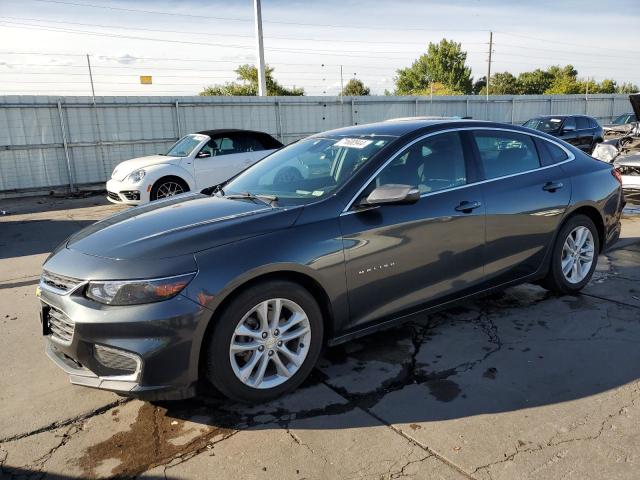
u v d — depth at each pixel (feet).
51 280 9.98
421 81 267.59
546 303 15.06
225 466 8.48
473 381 10.89
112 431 9.57
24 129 47.21
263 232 10.02
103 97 50.21
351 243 10.68
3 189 46.96
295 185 12.09
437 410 9.87
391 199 10.53
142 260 9.25
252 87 150.10
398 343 12.78
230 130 36.35
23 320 15.39
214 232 9.86
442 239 12.01
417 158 12.20
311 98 61.67
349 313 10.91
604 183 15.72
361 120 66.18
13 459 8.86
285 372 10.34
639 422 9.29
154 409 10.25
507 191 13.32
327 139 13.70
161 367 9.02
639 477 7.92
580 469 8.12
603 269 18.10
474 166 13.08
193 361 9.23
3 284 19.31
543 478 7.95
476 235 12.63
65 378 11.65
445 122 13.24
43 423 9.89
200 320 9.14
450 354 12.13
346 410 9.97
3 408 10.46
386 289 11.32
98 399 10.70
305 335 10.48
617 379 10.79
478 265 12.84
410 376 11.19
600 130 61.11
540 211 13.91
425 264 11.82
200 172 34.19
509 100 80.84
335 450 8.78
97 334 9.02
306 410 10.02
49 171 48.85
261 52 68.13
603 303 14.93
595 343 12.46
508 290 16.28
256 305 9.77
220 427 9.57
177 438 9.29
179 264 9.21
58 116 48.47
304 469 8.33
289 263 9.91
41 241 27.12
